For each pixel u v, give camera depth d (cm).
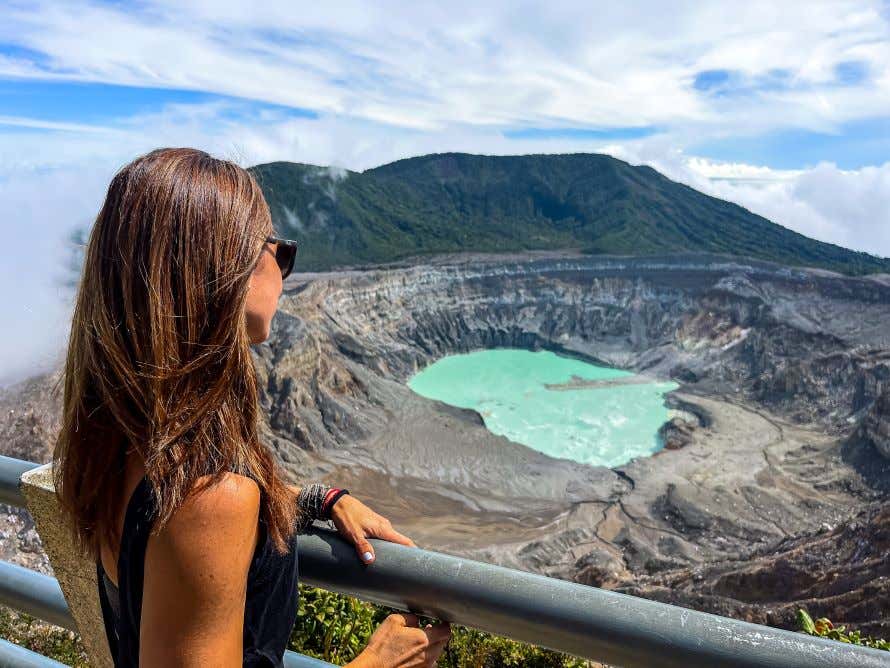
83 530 192
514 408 15300
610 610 186
